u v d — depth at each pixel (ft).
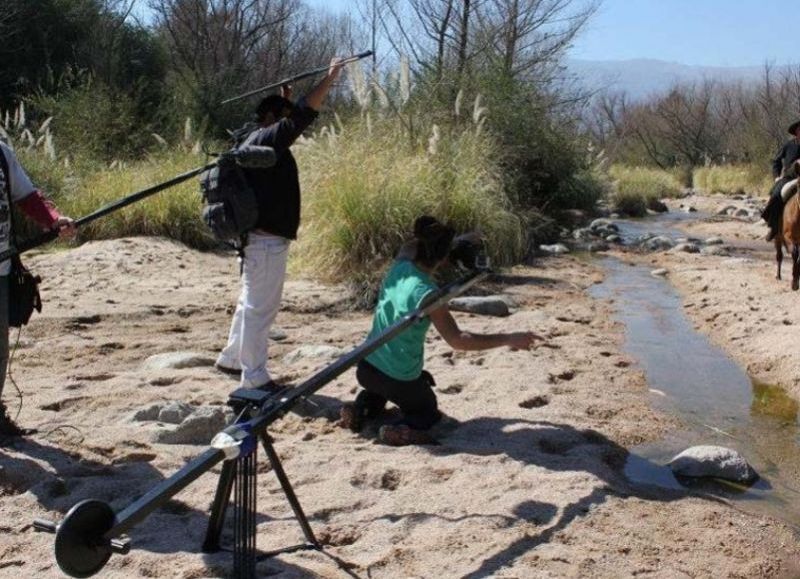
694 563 13.78
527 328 29.04
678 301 35.55
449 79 50.93
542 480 16.33
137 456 17.17
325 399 20.88
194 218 43.65
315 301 32.32
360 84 39.42
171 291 33.76
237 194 18.90
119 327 28.07
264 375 20.12
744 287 36.81
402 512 15.06
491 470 16.76
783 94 150.41
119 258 38.37
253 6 94.89
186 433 18.03
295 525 14.53
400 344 18.03
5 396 20.48
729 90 185.57
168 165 47.62
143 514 10.66
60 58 75.77
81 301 31.42
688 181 133.18
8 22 72.28
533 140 55.52
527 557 13.58
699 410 22.08
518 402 20.99
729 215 80.64
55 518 14.62
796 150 39.65
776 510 16.44
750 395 23.47
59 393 20.84
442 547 13.87
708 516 15.47
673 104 168.45
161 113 68.64
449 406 20.58
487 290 35.29
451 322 17.69
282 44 97.81
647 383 24.04
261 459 17.22
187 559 13.28
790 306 32.55
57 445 17.51
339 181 36.35
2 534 14.08
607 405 21.42
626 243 53.78
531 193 57.11
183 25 90.17
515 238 41.45
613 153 137.69
